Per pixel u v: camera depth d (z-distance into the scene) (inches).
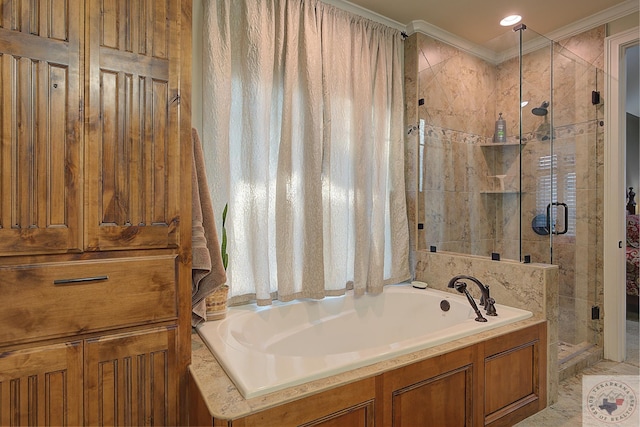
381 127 103.7
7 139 43.1
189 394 53.9
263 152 82.9
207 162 76.9
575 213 108.1
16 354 43.6
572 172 107.1
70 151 46.6
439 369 62.2
